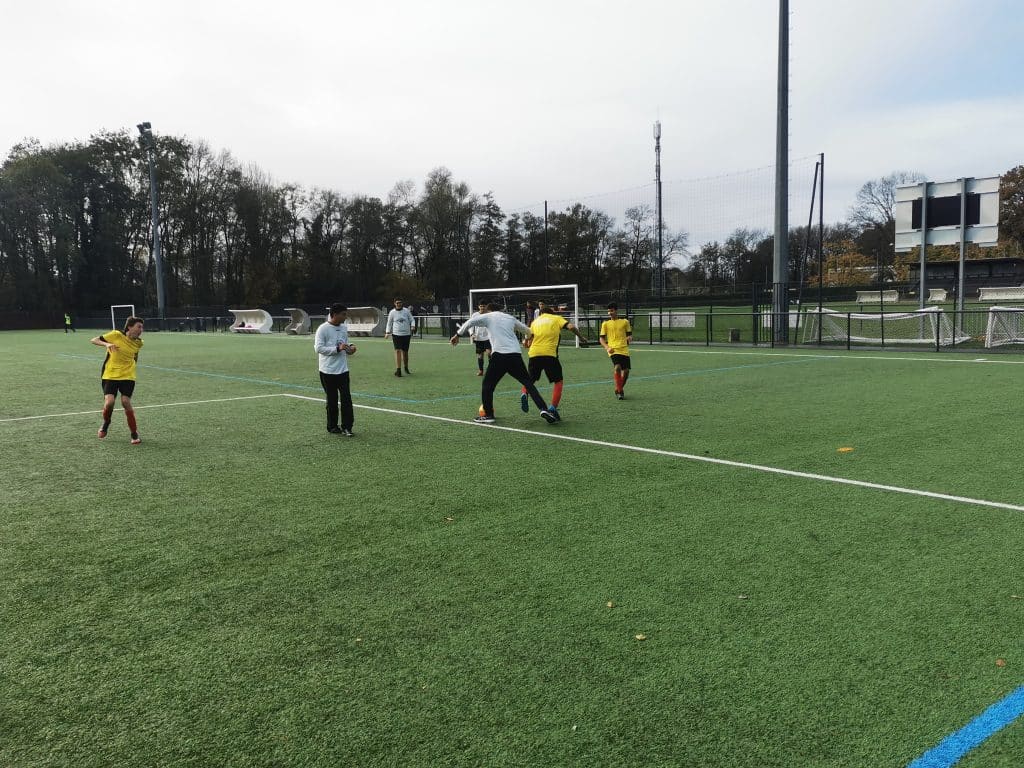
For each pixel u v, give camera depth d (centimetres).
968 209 1830
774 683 290
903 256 6844
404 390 1305
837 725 261
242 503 572
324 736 261
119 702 286
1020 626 335
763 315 2284
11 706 284
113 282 6775
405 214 7369
